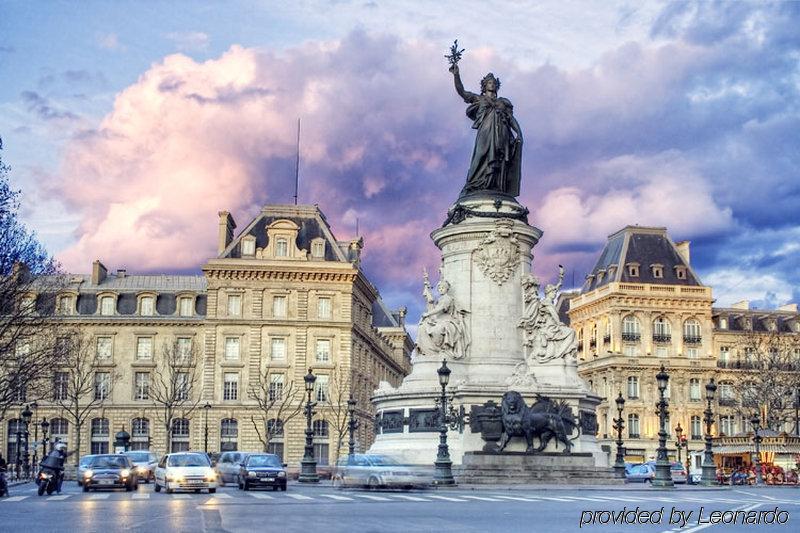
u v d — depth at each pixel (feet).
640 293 410.72
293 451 348.38
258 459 151.94
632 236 428.56
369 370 400.26
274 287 355.97
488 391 167.84
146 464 197.16
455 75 193.16
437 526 76.59
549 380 175.63
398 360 496.23
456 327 177.58
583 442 171.42
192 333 362.94
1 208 185.57
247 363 351.67
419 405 173.27
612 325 409.90
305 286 357.00
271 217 367.04
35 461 284.82
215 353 352.28
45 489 133.69
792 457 301.22
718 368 411.13
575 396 171.01
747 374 411.34
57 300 355.15
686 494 142.10
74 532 69.82
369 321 408.05
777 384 366.02
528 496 125.18
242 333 353.51
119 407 357.41
